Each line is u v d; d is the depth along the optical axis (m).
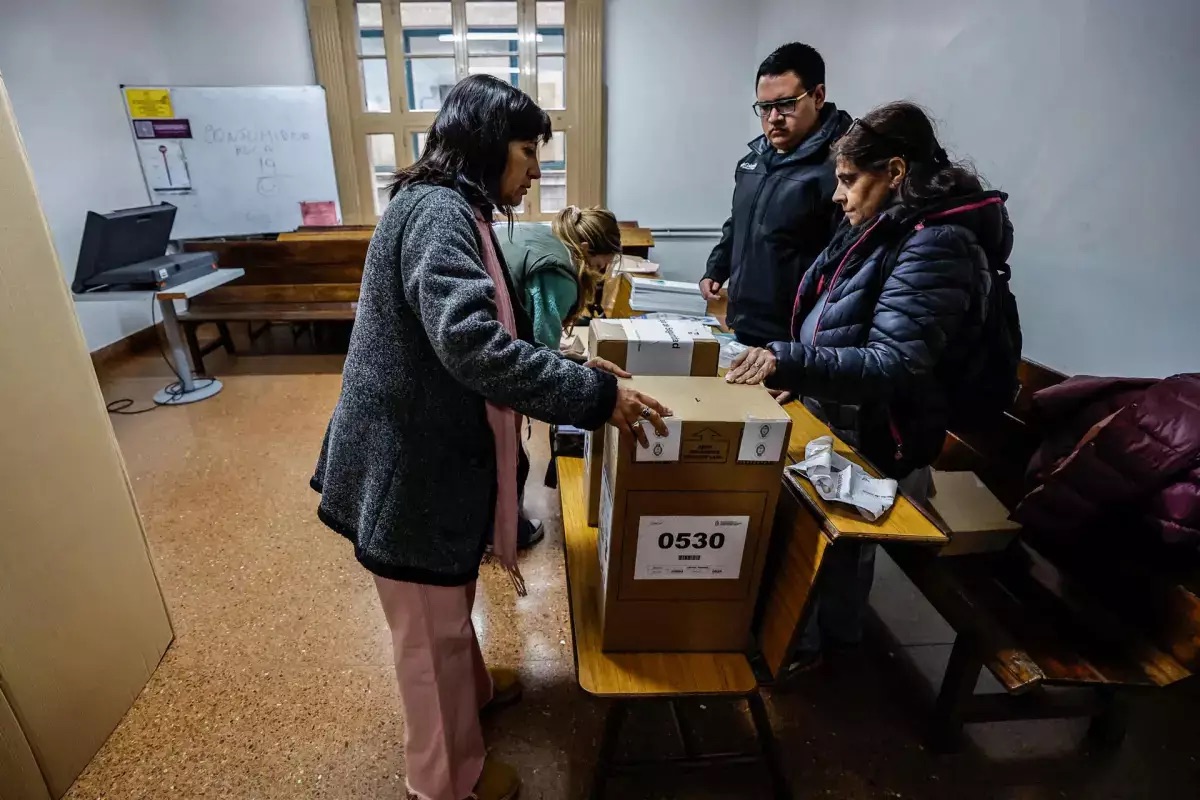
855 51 3.24
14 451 1.23
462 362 0.83
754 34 4.83
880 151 1.25
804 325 1.47
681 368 1.19
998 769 1.44
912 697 1.62
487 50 4.84
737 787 1.40
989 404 1.35
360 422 0.97
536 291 1.63
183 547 2.18
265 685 1.65
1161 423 1.14
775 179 1.96
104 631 1.48
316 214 4.90
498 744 1.49
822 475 1.15
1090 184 1.74
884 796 1.38
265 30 4.62
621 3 4.73
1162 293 1.54
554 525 2.30
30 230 1.27
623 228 4.46
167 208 3.35
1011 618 1.32
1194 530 1.09
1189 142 1.46
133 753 1.46
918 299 1.17
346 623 1.86
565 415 0.88
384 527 0.98
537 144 1.03
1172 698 1.60
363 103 4.90
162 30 4.32
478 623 1.84
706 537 1.08
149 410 3.30
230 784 1.40
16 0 3.39
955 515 1.49
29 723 1.28
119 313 4.08
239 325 4.75
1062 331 1.87
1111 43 1.65
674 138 5.09
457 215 0.89
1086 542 1.26
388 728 1.54
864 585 1.52
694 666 1.17
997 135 2.13
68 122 3.72
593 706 1.58
